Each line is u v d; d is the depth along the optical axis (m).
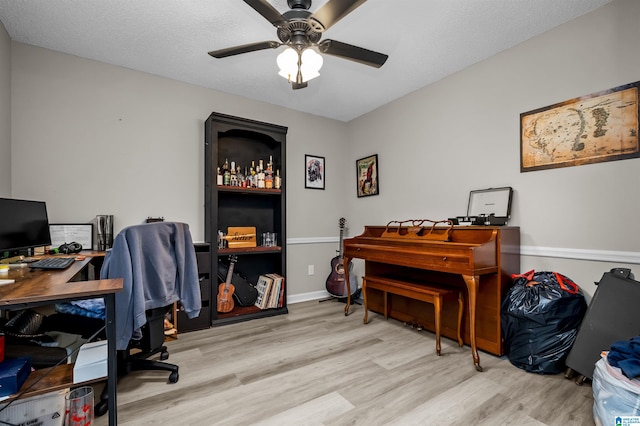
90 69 2.63
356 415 1.51
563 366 1.89
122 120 2.76
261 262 3.60
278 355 2.21
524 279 2.11
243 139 3.47
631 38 1.85
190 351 2.29
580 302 1.93
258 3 1.46
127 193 2.77
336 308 3.46
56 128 2.49
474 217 2.45
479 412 1.52
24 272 1.49
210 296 2.85
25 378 1.26
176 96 3.03
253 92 3.32
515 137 2.41
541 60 2.26
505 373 1.92
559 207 2.16
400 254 2.51
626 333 1.62
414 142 3.27
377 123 3.77
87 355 1.45
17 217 1.81
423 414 1.51
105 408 1.52
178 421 1.47
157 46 2.44
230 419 1.48
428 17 2.07
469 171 2.74
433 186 3.07
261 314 3.10
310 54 1.80
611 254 1.92
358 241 3.10
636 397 1.23
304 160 3.89
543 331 1.89
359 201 4.04
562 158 2.15
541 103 2.26
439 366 2.03
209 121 2.95
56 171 2.48
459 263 2.08
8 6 1.96
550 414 1.50
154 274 1.69
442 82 2.99
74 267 1.64
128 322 1.52
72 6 1.97
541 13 2.04
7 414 1.17
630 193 1.86
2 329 1.57
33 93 2.41
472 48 2.47
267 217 3.62
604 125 1.96
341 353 2.24
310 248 3.91
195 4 1.95
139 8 1.99
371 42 2.37
